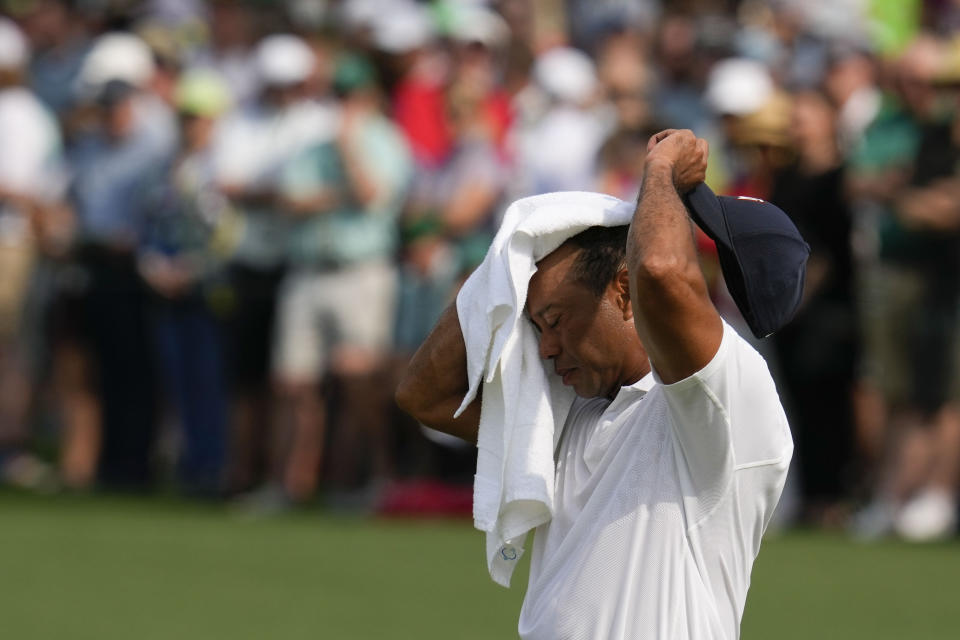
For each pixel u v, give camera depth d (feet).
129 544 92.63
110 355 115.55
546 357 32.42
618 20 112.16
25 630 68.95
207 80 111.75
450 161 100.27
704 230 32.12
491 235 99.14
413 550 90.84
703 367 29.84
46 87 131.64
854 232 95.71
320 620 71.31
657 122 97.40
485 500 32.60
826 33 111.86
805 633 69.10
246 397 108.58
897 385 96.58
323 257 102.42
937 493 96.27
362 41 109.09
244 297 106.93
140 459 117.50
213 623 70.64
